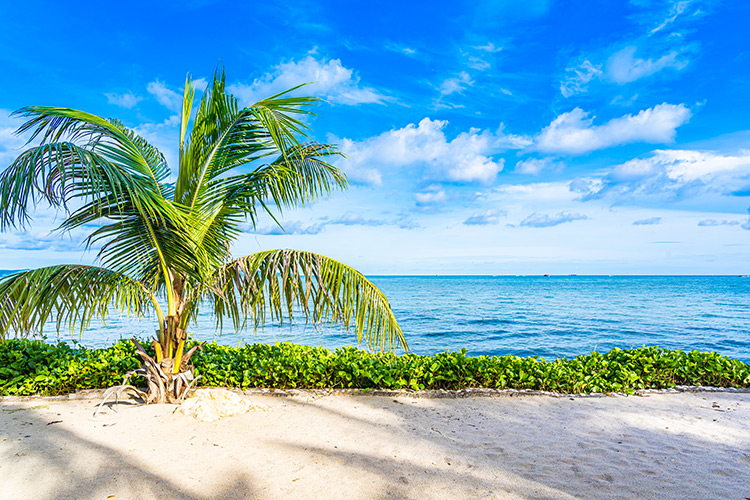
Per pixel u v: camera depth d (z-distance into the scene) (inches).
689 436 186.2
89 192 168.4
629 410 222.1
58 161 144.0
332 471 146.1
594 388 253.6
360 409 217.2
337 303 196.7
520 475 145.1
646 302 1678.2
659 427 197.0
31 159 142.3
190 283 213.3
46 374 235.9
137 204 157.0
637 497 131.1
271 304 202.2
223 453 159.8
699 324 971.3
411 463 153.8
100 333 749.9
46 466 146.3
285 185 217.5
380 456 159.6
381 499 127.7
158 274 218.5
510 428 193.2
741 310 1311.5
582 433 188.2
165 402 218.5
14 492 128.7
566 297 2031.3
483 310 1346.0
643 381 267.0
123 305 200.8
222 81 203.8
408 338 805.2
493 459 158.4
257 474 142.9
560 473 147.3
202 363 262.4
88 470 143.8
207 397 205.6
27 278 175.5
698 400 241.0
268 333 800.9
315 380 249.8
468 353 663.1
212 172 209.6
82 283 185.5
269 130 192.4
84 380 238.8
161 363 217.0
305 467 148.9
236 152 213.5
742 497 132.4
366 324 201.3
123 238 193.3
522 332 868.6
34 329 184.5
